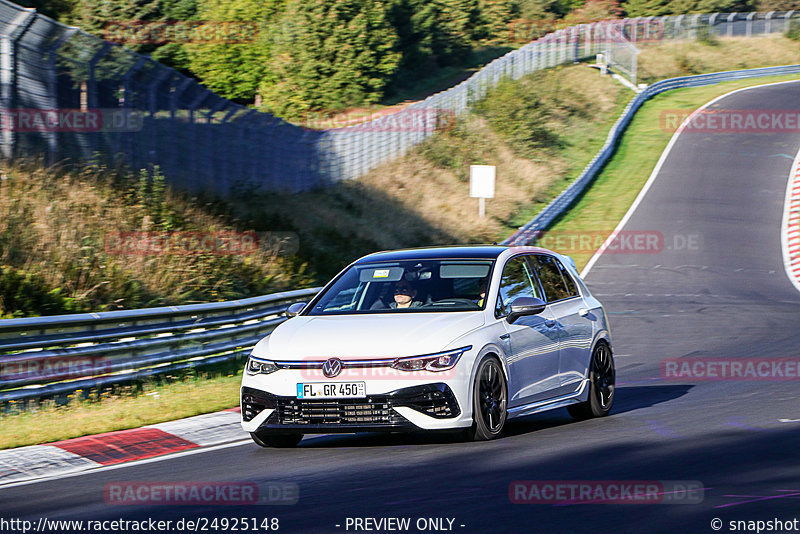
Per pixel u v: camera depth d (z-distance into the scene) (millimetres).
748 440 30141
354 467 28062
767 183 170250
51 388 43969
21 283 61562
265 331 63469
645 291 100688
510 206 156375
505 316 33219
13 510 24750
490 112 195375
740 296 96188
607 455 28281
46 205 72750
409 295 33594
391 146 161500
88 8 171500
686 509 21500
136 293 69000
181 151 97125
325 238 113000
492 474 25984
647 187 168875
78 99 82125
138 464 31094
